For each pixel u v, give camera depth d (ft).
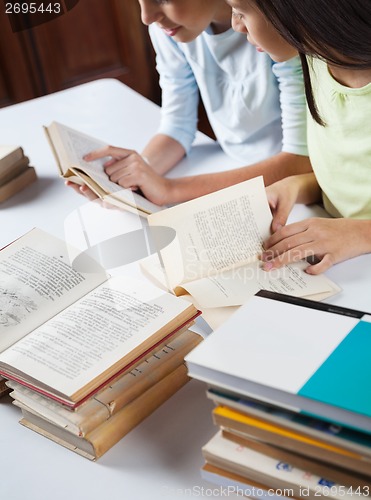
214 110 6.04
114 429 3.23
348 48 3.67
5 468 3.23
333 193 4.81
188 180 5.32
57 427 3.30
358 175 4.61
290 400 2.64
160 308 3.52
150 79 10.82
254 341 2.90
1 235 5.05
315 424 2.61
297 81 5.26
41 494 3.06
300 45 3.76
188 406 3.39
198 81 5.96
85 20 10.04
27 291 3.77
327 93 4.59
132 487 3.03
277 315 3.04
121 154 5.29
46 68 10.12
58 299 3.73
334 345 2.81
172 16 5.16
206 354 2.86
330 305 3.07
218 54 5.63
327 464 2.66
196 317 3.70
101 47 10.32
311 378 2.66
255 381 2.68
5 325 3.58
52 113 6.77
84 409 3.21
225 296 3.88
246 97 5.71
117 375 3.23
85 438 3.15
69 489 3.07
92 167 5.14
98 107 6.76
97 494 3.02
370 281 4.05
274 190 4.81
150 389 3.39
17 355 3.37
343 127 4.56
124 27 10.27
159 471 3.09
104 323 3.48
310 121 4.94
